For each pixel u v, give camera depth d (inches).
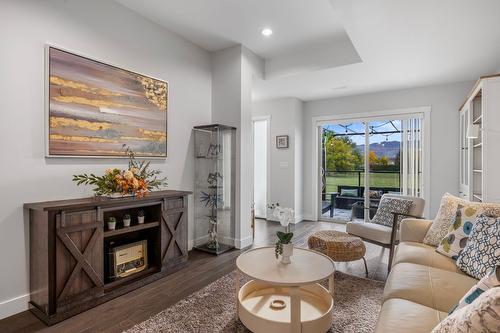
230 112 150.3
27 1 85.7
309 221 222.7
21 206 84.9
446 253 82.0
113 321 79.3
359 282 104.0
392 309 53.6
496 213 80.1
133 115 116.3
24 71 85.1
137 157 118.0
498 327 28.5
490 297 29.8
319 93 202.5
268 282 65.9
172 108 135.1
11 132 82.7
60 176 94.1
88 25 101.7
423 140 184.9
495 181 109.3
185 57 141.9
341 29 132.5
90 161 102.9
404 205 130.1
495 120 109.2
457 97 174.2
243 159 148.3
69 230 82.4
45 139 89.6
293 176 215.3
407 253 85.2
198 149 147.8
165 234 113.7
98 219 89.5
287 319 71.0
